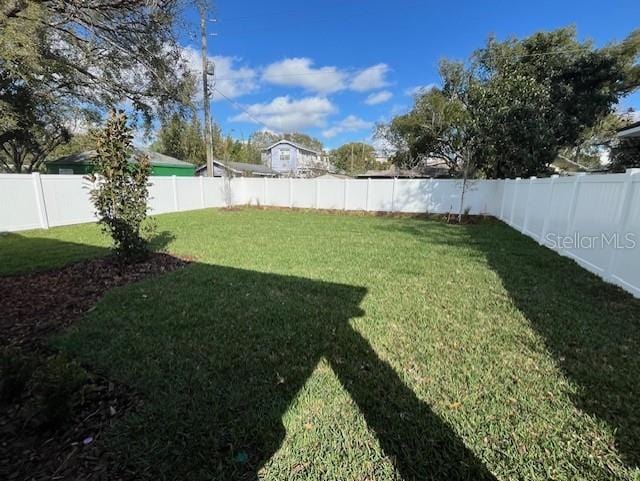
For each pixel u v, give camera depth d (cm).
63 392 196
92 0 762
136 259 563
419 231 981
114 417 205
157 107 1138
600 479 162
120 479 163
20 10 658
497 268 551
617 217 447
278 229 984
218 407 211
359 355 276
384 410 209
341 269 541
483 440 186
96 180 541
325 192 1622
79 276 501
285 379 242
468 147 1361
